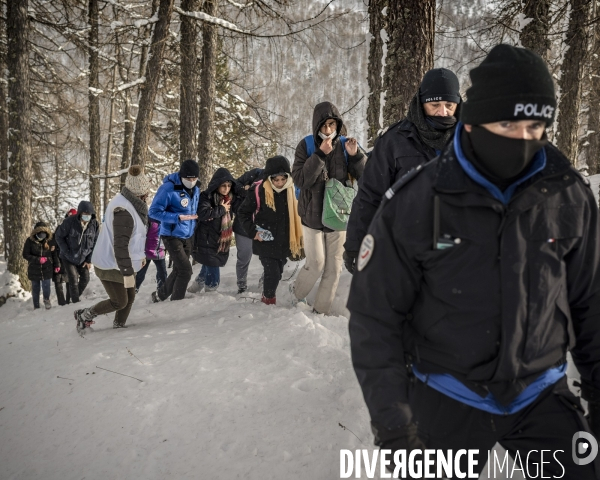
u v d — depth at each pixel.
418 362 1.69
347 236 3.10
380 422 1.55
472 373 1.60
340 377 3.53
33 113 15.82
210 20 10.33
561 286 1.58
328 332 4.27
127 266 5.08
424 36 4.98
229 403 3.36
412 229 1.57
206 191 6.40
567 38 10.23
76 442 3.39
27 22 10.88
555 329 1.61
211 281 6.76
